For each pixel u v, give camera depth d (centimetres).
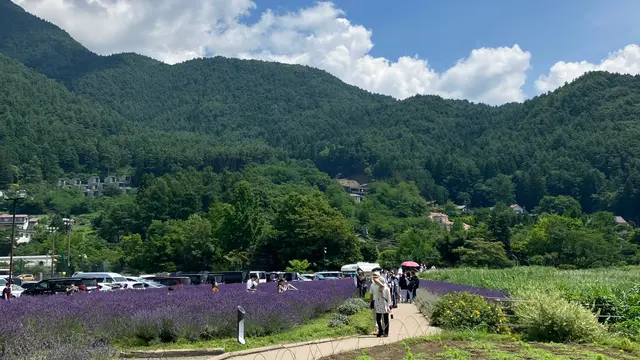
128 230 10844
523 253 8475
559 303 1405
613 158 17450
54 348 925
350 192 18775
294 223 7156
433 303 1952
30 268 7406
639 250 8606
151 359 1204
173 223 9562
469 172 19500
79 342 992
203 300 1708
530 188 17450
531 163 19062
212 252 7225
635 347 1205
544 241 8050
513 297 1936
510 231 8856
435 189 18750
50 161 18538
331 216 7369
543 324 1351
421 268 6425
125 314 1477
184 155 19662
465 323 1589
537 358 1010
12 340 1073
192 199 11500
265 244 7256
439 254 8075
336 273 5369
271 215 10069
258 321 1531
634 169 15400
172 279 4150
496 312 1603
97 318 1404
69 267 7006
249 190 7544
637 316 1591
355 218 12331
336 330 1598
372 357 1061
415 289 2814
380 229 11869
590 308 1644
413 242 8531
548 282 2808
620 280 3145
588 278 3422
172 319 1430
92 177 18488
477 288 2714
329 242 7150
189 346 1327
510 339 1335
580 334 1328
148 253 7369
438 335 1367
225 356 1170
